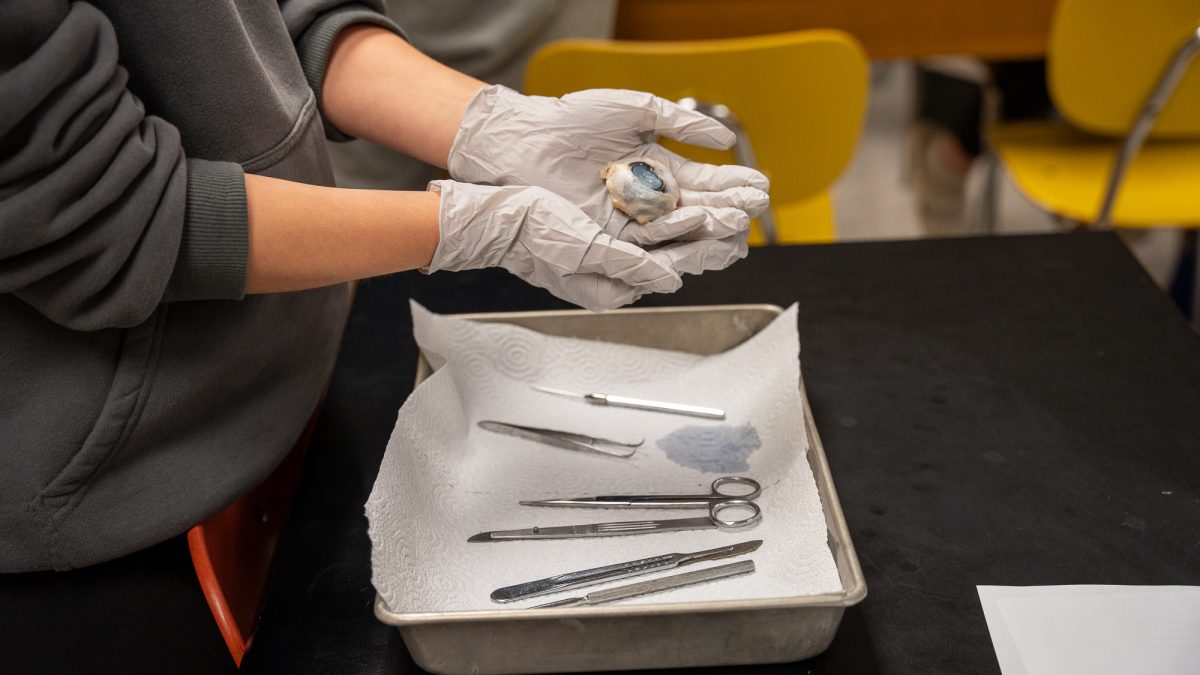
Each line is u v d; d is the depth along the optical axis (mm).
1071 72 1548
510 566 722
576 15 1542
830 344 972
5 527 691
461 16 1458
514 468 818
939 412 887
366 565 761
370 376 954
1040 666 668
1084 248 1090
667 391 892
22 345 660
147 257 611
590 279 763
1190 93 1554
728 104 1340
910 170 2285
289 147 762
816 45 1265
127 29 646
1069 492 803
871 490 811
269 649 697
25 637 732
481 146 819
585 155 810
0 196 562
